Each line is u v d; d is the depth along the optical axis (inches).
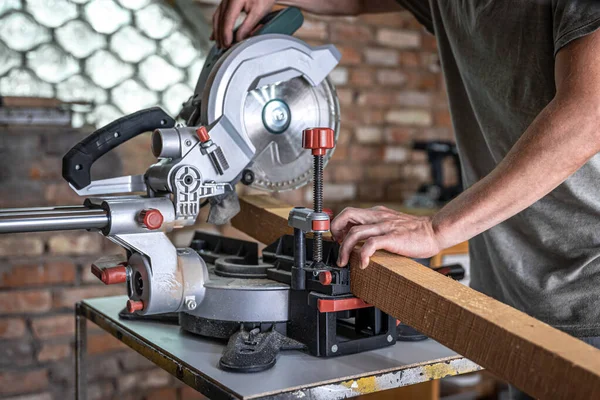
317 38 108.8
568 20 38.5
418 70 119.6
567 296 48.0
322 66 51.3
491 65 48.5
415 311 39.2
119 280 44.7
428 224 42.3
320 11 66.2
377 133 116.6
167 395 98.3
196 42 97.7
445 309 37.1
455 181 124.1
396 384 41.2
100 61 92.4
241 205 60.0
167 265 44.0
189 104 52.2
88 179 45.9
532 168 38.5
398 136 118.7
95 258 93.0
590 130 37.2
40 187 88.7
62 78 90.5
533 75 45.8
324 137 42.9
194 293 45.0
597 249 46.8
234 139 46.8
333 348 43.0
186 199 44.6
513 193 39.3
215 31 56.2
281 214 54.9
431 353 44.6
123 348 95.3
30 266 89.3
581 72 37.6
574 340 32.5
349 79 113.0
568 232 47.7
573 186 46.0
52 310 90.9
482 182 40.9
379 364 42.0
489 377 101.0
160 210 43.8
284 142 52.3
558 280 48.3
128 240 42.9
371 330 45.7
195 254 46.1
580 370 29.6
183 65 97.3
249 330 44.9
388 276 41.1
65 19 90.0
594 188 45.9
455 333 36.4
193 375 40.3
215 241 57.2
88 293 92.8
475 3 48.6
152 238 43.6
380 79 115.9
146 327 50.1
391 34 116.0
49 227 40.4
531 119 46.7
